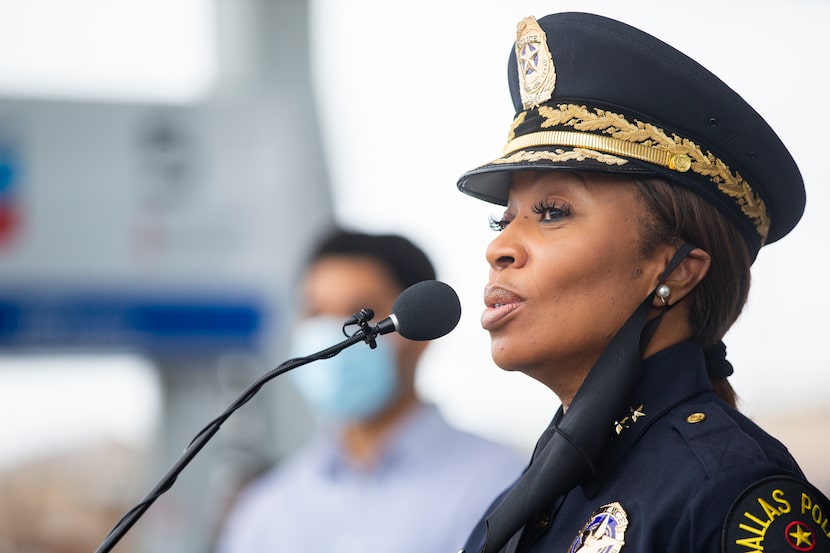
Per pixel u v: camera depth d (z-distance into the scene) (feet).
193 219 63.77
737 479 15.46
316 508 33.01
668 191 17.21
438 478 32.07
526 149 17.52
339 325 33.45
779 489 15.30
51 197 63.62
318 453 34.12
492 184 18.78
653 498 15.89
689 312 17.62
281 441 62.28
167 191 63.87
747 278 17.98
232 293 63.41
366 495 32.58
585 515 16.55
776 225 18.84
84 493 56.75
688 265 17.40
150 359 63.46
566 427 16.66
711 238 17.43
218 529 46.57
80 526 55.62
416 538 31.60
